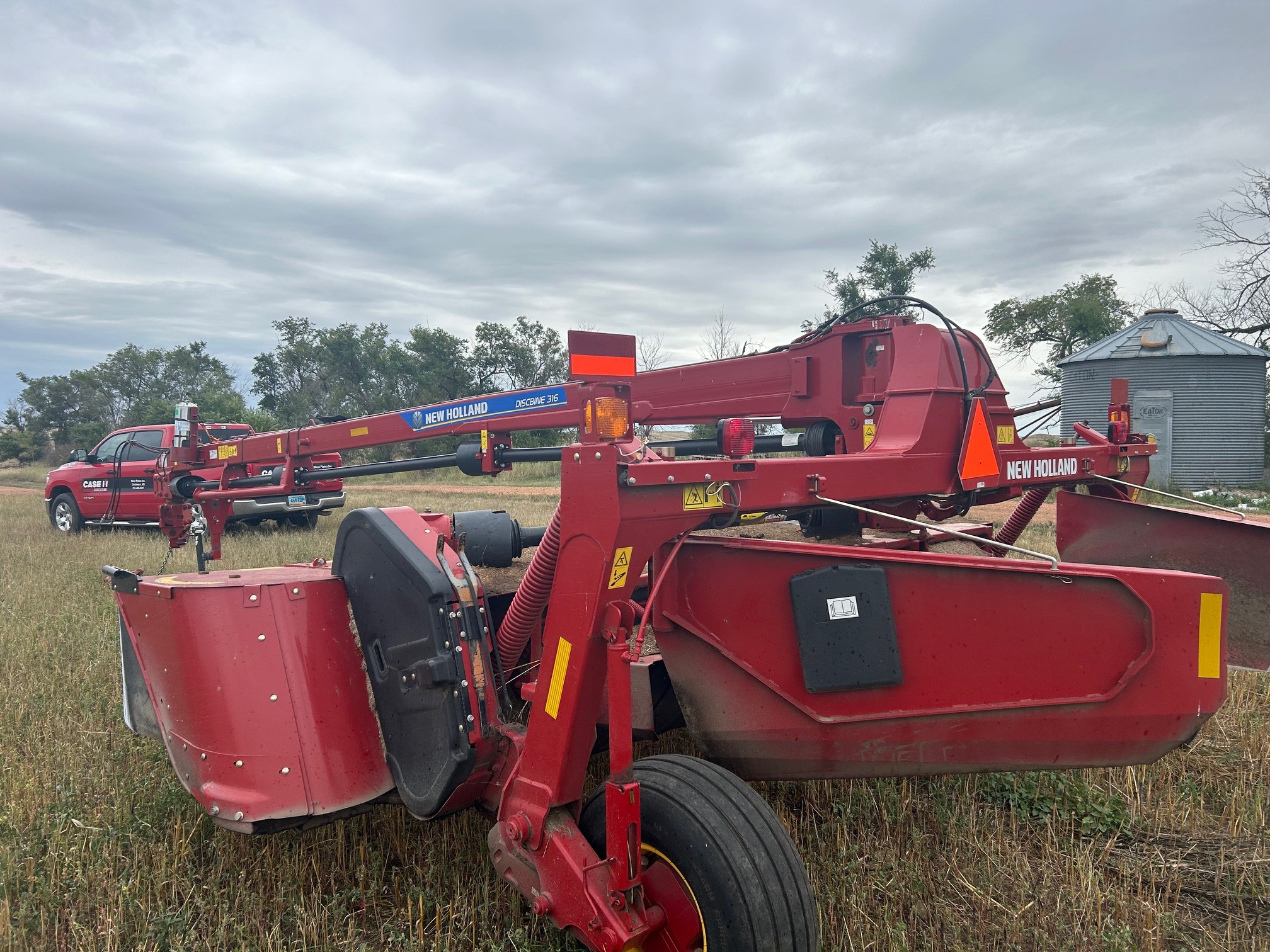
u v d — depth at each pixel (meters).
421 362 43.97
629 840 2.36
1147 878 3.40
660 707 3.26
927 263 29.09
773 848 2.41
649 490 2.44
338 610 3.14
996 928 2.99
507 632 3.14
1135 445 5.27
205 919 3.07
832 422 5.32
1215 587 2.33
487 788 2.93
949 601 2.54
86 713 4.81
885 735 2.62
